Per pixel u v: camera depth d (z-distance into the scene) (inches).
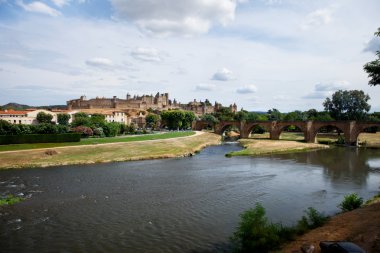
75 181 2183.8
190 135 6063.0
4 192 1873.8
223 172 2571.4
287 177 2389.3
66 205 1627.7
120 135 5703.7
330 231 1112.2
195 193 1873.8
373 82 1641.2
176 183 2137.1
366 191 1957.4
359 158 3489.2
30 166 2751.0
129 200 1718.8
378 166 2933.1
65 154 3243.1
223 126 6855.3
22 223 1375.5
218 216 1462.8
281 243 1061.8
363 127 4820.4
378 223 1114.7
